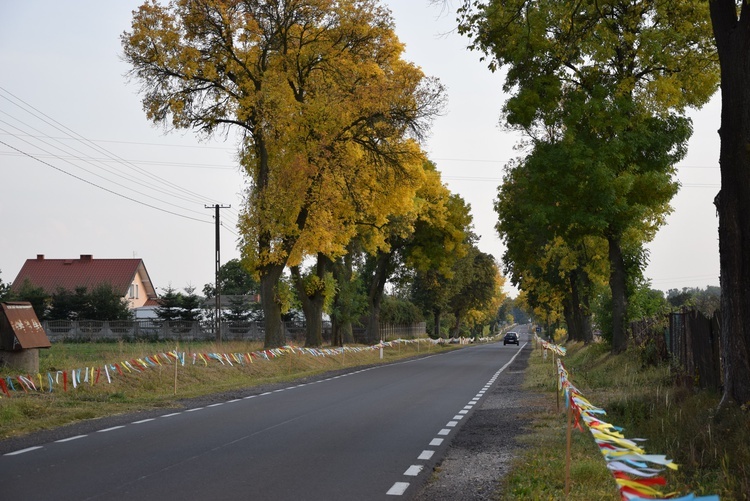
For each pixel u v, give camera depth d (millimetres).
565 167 29484
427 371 36625
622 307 33219
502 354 63688
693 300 31234
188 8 36562
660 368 24047
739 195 12797
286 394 23094
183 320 72938
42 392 20031
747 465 9227
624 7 19562
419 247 68562
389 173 41250
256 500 8438
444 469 10781
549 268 55344
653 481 5426
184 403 20141
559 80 29781
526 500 8492
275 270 38844
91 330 67875
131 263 104438
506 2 18641
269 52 39000
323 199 38469
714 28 13320
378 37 40125
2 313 23125
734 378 12578
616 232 32875
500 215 47750
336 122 38000
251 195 37844
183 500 8391
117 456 11383
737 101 12859
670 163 30703
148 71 37281
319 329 48094
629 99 29562
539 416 16938
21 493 8688
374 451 12094
